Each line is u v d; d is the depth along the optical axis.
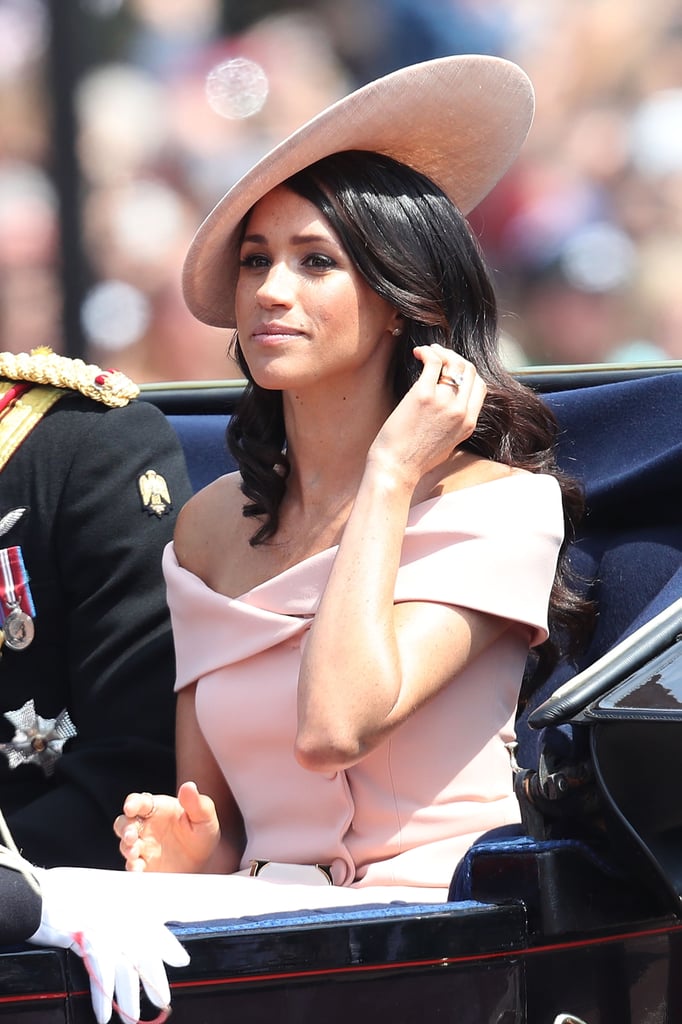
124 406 11.49
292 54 23.59
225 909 8.09
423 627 8.66
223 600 9.43
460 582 8.80
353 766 8.87
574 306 23.81
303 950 7.35
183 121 23.02
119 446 11.27
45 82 21.30
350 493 9.45
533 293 23.81
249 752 9.23
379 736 8.31
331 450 9.47
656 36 23.97
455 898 8.12
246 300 9.26
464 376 8.98
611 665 8.10
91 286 21.98
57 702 11.13
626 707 7.68
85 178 22.11
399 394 9.43
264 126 23.42
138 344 22.45
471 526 8.96
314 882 8.87
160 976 7.11
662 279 23.91
